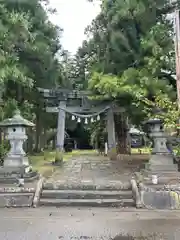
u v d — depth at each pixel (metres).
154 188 7.83
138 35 12.18
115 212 7.14
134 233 5.62
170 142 10.94
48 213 7.06
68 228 5.92
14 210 7.36
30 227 6.00
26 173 9.17
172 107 9.20
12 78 11.27
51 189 8.48
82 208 7.52
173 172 9.08
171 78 11.72
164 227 5.98
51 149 33.69
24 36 11.34
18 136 9.64
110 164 14.98
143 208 7.48
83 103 15.99
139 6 11.09
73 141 37.50
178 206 7.48
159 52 10.72
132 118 15.34
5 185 8.59
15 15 10.85
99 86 11.62
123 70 12.66
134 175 10.62
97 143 28.83
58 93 15.73
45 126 26.66
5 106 12.56
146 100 9.96
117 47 12.24
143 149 28.09
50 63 14.30
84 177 10.24
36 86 15.98
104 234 5.57
